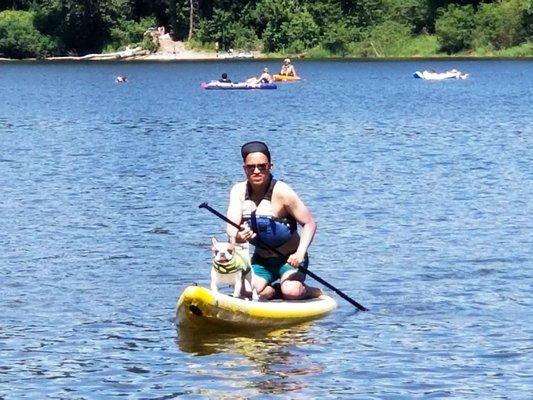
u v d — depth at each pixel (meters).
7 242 15.57
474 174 22.70
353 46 94.94
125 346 10.51
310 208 18.45
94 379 9.56
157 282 13.08
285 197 11.61
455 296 12.28
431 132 32.88
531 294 12.34
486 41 93.94
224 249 11.00
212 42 96.44
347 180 21.95
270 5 95.50
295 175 22.80
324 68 81.94
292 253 11.85
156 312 11.72
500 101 48.00
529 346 10.34
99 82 67.88
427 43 94.81
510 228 16.39
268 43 95.62
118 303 12.06
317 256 14.52
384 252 14.74
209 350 10.40
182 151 28.16
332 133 33.00
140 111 44.16
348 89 58.59
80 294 12.47
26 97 54.09
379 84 63.22
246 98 52.25
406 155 26.42
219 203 19.17
